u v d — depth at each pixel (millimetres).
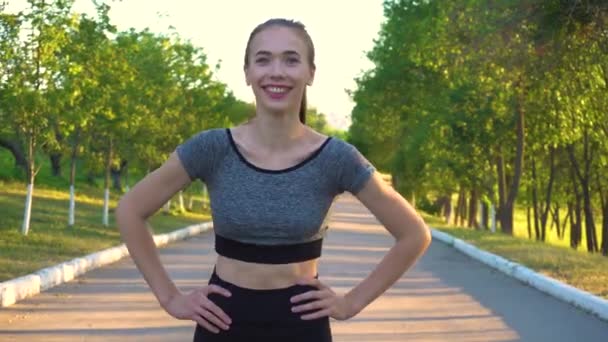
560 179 45688
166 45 31984
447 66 27688
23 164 32219
